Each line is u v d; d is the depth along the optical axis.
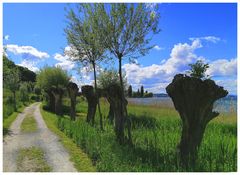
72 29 20.41
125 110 14.97
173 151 11.70
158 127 20.00
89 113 23.73
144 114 26.47
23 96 55.66
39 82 54.94
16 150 14.18
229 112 22.94
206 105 10.83
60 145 15.15
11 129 20.94
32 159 12.56
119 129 15.33
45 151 13.90
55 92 35.91
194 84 10.77
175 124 20.89
